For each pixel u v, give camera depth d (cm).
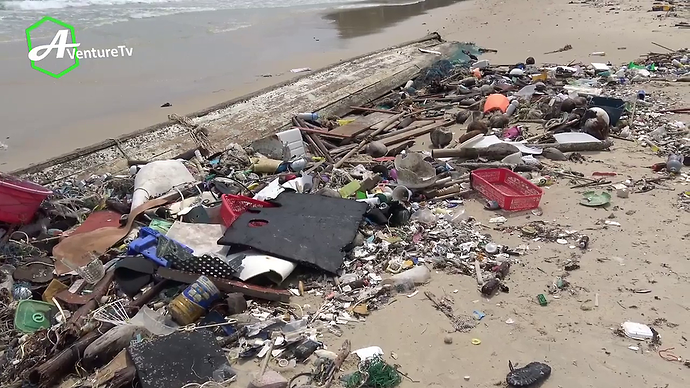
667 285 495
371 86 1223
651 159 791
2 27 1650
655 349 418
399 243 570
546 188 703
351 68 1305
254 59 1500
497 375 398
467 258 547
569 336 436
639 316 456
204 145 852
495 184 703
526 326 449
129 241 573
